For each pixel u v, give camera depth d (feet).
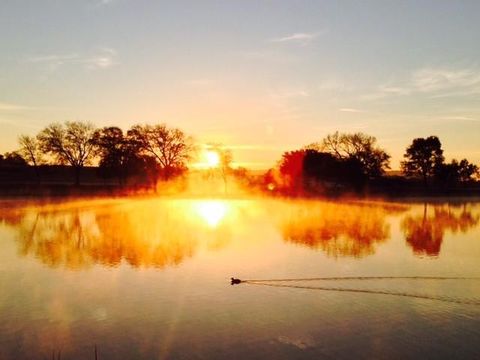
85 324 66.90
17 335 62.90
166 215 224.12
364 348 59.52
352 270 101.86
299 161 444.55
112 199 348.38
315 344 60.70
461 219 221.46
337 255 119.75
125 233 156.04
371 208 284.00
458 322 68.95
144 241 138.82
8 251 119.96
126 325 66.69
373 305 76.54
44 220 195.62
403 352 58.34
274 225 184.85
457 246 137.49
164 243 135.44
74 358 56.44
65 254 116.47
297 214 236.84
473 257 119.03
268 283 89.86
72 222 188.34
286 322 68.33
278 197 412.36
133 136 450.30
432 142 508.53
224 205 301.63
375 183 466.29
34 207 261.65
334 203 329.93
